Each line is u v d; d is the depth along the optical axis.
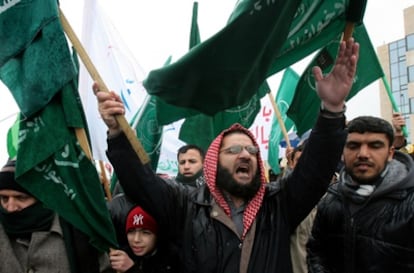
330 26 2.91
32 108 2.54
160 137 4.62
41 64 2.55
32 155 2.55
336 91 2.57
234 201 2.72
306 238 3.60
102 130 4.38
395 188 2.56
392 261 2.51
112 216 3.18
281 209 2.65
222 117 4.47
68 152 2.61
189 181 4.55
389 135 2.65
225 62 2.62
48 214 2.73
